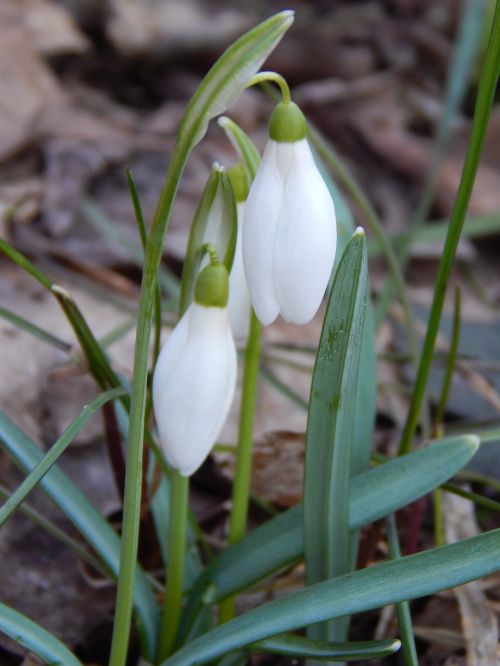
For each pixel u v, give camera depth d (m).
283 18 0.12
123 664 0.15
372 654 0.14
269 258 0.14
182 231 0.33
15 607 0.20
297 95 0.46
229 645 0.15
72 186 0.35
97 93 0.45
